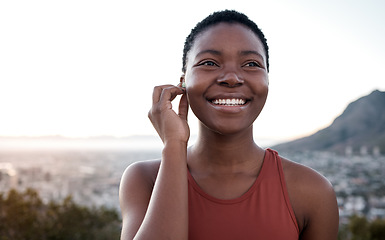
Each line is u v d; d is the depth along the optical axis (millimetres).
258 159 1127
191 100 1047
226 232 1004
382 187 58000
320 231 1101
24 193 11945
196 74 1026
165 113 1063
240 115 995
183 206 916
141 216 1026
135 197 1093
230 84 984
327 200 1094
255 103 1038
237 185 1077
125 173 1211
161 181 951
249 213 1025
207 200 1046
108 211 14938
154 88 1181
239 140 1074
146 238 865
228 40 1021
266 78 1062
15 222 10953
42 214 12188
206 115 1015
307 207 1079
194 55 1063
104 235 12805
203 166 1130
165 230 875
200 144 1145
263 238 1000
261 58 1060
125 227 1012
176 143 1013
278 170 1100
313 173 1120
